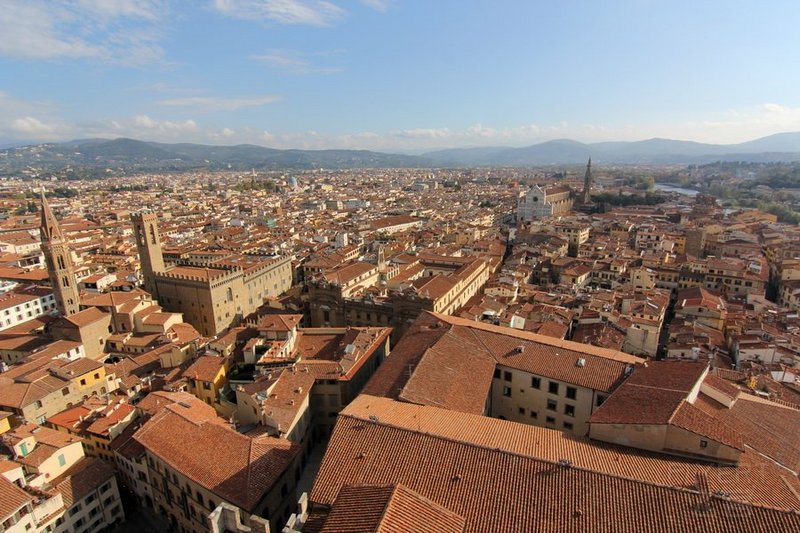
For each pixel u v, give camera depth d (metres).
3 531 56.72
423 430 52.72
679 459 49.94
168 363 109.25
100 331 123.62
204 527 61.56
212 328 146.88
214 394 93.31
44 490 65.06
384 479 46.91
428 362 72.81
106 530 70.81
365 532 35.41
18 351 120.69
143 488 74.12
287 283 190.88
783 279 166.75
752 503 40.03
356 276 142.75
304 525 44.44
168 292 150.88
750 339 106.31
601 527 39.81
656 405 55.00
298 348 100.12
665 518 39.62
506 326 105.25
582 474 44.38
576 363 73.19
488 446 49.00
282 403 75.88
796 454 53.97
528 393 75.50
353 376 84.81
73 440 76.06
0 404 85.19
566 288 150.12
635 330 108.06
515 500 43.00
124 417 82.50
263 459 61.81
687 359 102.44
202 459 62.53
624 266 172.00
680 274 169.12
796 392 80.06
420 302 113.50
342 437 52.91
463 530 39.91
